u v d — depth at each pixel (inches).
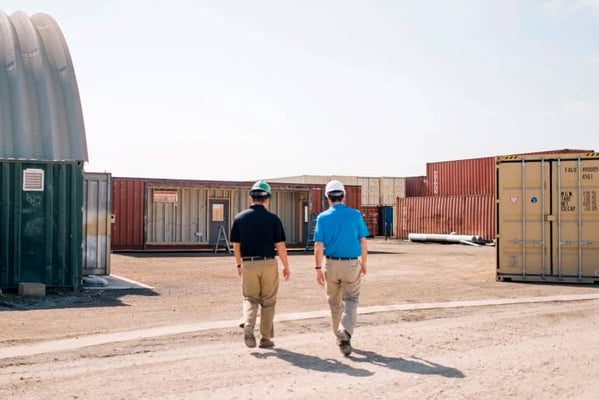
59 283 525.7
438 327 372.5
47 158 600.1
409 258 1029.2
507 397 225.5
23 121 603.8
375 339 332.5
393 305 466.9
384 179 2201.0
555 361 283.7
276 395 224.4
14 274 511.8
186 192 1206.3
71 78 654.5
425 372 260.7
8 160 514.9
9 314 416.5
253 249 301.0
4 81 627.8
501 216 655.8
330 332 352.2
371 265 878.4
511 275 650.2
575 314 426.3
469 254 1144.8
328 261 298.0
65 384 237.8
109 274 656.4
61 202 527.8
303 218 1298.0
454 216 1642.5
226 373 255.6
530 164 647.8
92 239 649.0
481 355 295.4
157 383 239.6
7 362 274.7
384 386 237.8
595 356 294.7
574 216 632.4
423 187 1995.6
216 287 584.4
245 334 296.7
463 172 1772.9
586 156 630.5
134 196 1160.8
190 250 1200.2
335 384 239.8
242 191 1242.0
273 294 306.0
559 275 634.8
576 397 226.4
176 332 347.9
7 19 698.2
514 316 416.8
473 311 439.5
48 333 345.7
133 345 312.0
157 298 505.0
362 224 299.4
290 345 314.3
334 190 301.9
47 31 703.1
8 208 513.0
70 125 629.0
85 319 396.5
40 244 521.7
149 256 1049.5
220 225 1212.5
